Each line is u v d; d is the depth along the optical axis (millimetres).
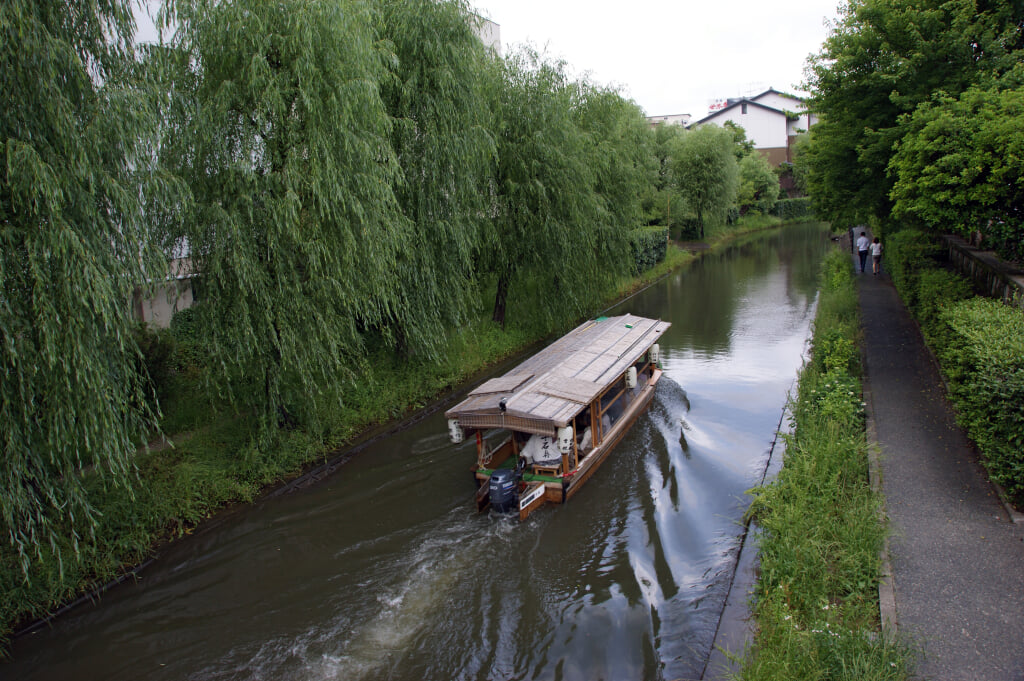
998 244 11188
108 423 7289
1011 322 8188
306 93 9062
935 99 11977
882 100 14258
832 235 43406
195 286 9523
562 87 16406
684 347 18312
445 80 12109
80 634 7316
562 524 9172
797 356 16812
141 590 8055
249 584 8125
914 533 6738
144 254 7840
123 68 7691
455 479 10758
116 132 7203
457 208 12906
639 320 15086
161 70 8328
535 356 12641
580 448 10617
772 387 14500
